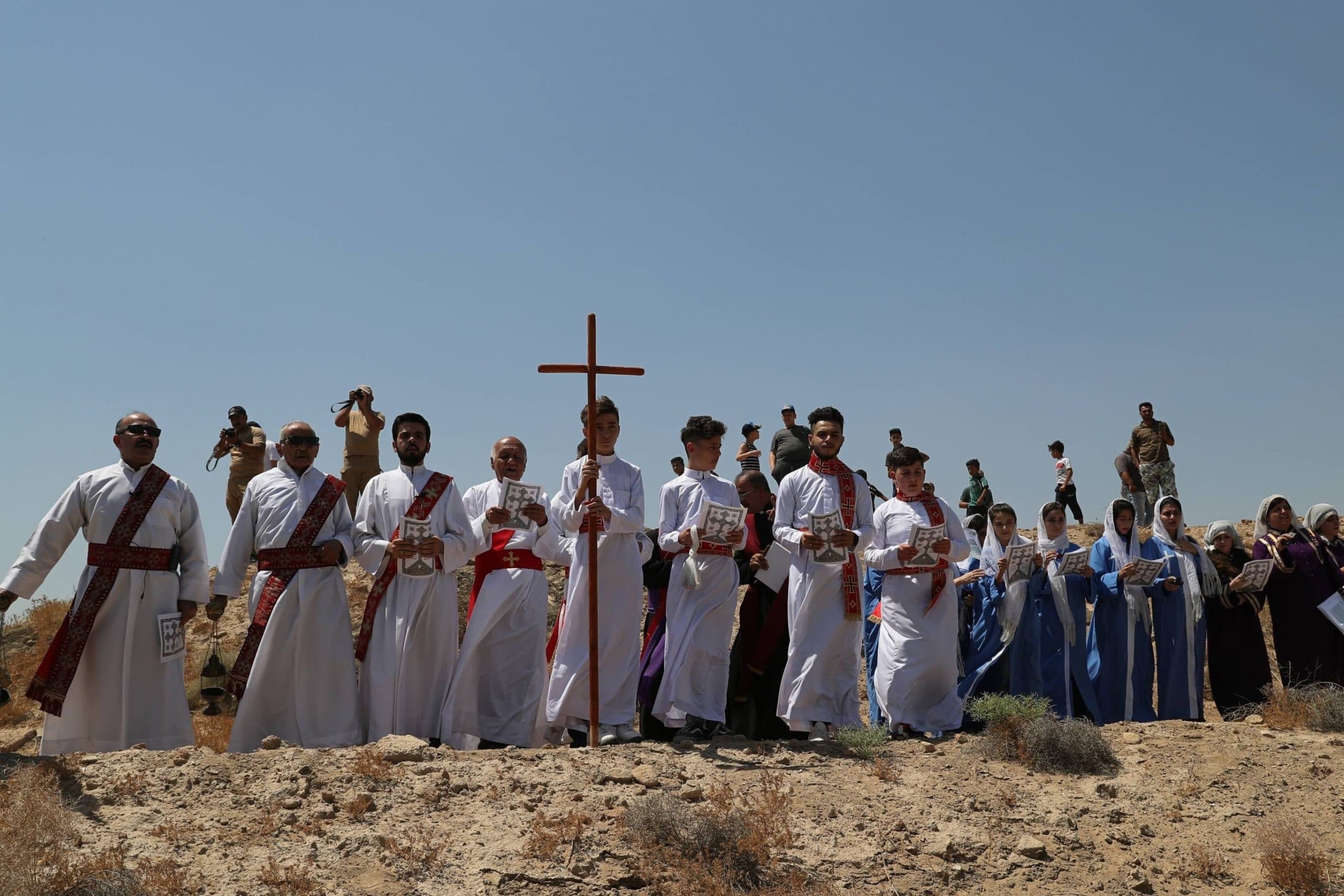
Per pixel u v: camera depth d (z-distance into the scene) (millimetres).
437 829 5758
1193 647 9250
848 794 6477
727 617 7766
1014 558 8938
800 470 8188
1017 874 5809
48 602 15539
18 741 10703
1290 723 8344
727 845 5660
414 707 7457
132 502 7059
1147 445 18391
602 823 5812
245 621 14523
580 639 7699
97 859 5203
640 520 7785
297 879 5188
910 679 7996
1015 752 7273
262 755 6418
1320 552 9352
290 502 7402
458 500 7754
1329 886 5812
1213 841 6191
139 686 6992
